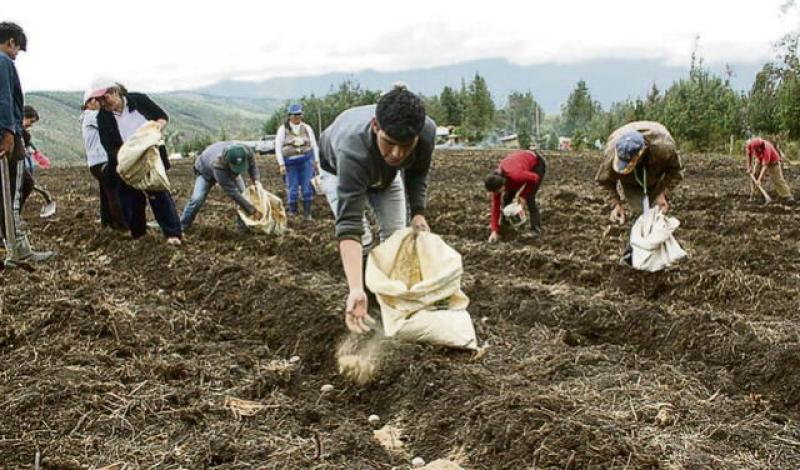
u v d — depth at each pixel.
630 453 3.69
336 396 4.88
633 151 6.27
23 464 3.61
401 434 4.31
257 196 9.36
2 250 7.96
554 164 21.55
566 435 3.78
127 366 4.76
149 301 6.52
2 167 7.05
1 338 5.23
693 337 5.63
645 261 6.88
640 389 4.69
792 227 9.92
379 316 5.56
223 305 6.62
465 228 10.52
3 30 6.86
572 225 10.39
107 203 9.51
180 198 14.98
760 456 3.92
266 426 4.13
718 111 28.16
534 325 6.22
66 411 4.09
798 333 5.48
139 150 8.09
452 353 5.11
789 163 19.48
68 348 5.11
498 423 3.97
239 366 5.04
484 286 6.95
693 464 3.72
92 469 3.60
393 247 4.99
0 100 6.75
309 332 5.66
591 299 6.44
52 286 6.56
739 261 8.01
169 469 3.63
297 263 8.38
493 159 25.62
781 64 27.73
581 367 5.09
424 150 4.56
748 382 5.10
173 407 4.26
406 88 3.87
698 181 15.88
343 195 4.19
